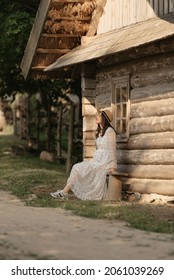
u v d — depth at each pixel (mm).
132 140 14039
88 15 15930
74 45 16578
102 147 13875
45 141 26641
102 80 15500
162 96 13109
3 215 11055
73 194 14086
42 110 28547
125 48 12836
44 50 16281
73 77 16812
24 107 30656
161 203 12703
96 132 15539
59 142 23703
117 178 13656
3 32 19250
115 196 13609
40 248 8031
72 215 11164
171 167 12750
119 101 14828
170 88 12875
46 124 25406
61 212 11562
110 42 14297
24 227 9680
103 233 9180
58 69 16203
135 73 14055
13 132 35375
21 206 12484
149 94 13516
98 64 15633
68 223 10164
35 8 20219
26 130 30344
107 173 13727
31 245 8227
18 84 24469
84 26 16109
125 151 14258
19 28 18812
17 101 34062
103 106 15445
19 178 17312
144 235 9062
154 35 12266
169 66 12914
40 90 24484
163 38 11711
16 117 34344
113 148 13805
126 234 9125
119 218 10766
